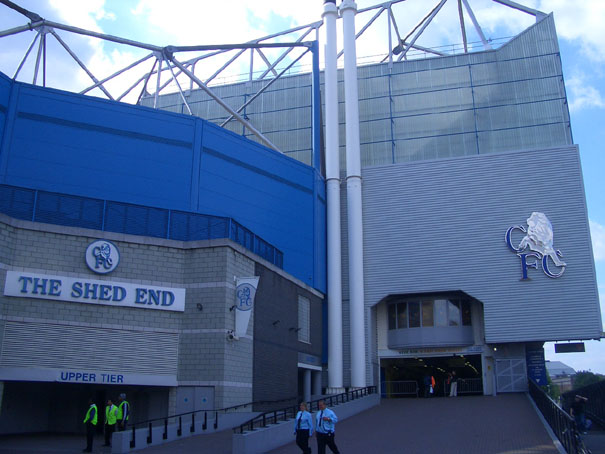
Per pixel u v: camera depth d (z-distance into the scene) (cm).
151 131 3694
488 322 4338
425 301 4650
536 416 2956
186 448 2134
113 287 2725
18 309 2530
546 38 5309
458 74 5438
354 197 4731
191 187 3697
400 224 4712
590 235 4306
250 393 2994
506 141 5162
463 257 4512
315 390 4325
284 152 5572
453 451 2066
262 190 4156
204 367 2772
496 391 4409
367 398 3750
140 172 3597
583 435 2492
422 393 5425
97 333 2666
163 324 2816
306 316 4109
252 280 2889
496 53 5416
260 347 3186
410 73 5541
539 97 5200
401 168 4831
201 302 2850
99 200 2889
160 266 2866
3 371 2445
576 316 4194
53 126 3459
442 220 4628
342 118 5538
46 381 2517
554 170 4484
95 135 3547
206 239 3005
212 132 3900
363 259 4709
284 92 5784
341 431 2688
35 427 2823
